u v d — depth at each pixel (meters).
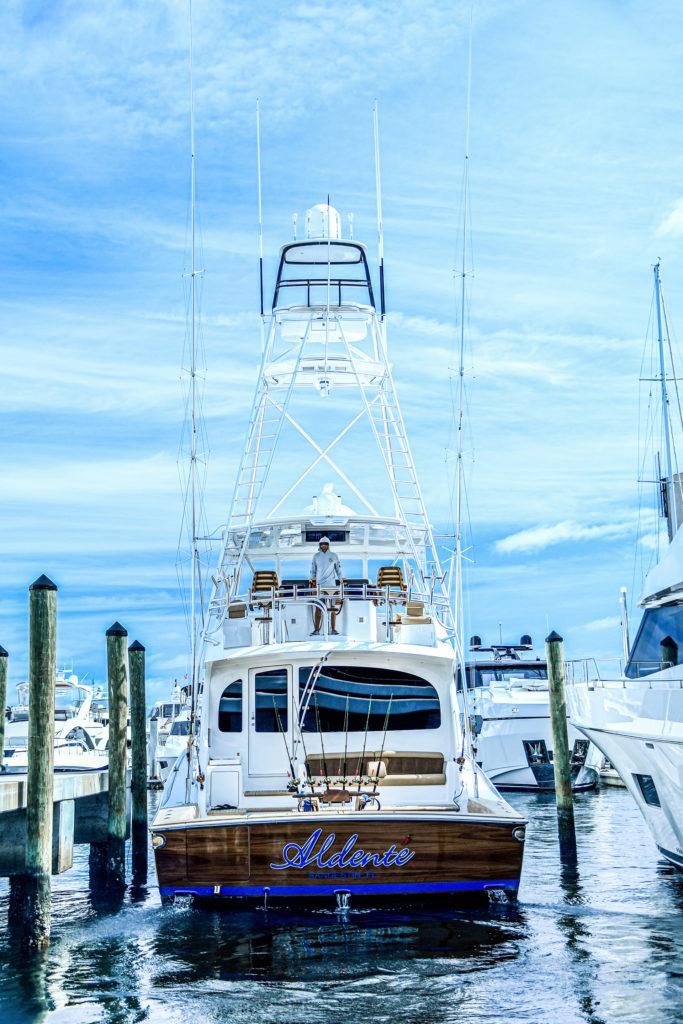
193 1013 10.23
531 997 10.50
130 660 20.83
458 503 16.83
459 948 12.17
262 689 15.30
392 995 10.60
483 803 14.52
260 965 11.65
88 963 11.99
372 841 12.96
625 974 11.22
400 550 17.62
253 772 15.12
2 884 18.34
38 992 11.02
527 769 31.70
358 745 15.17
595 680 17.64
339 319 17.80
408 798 14.61
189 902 13.09
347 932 12.78
